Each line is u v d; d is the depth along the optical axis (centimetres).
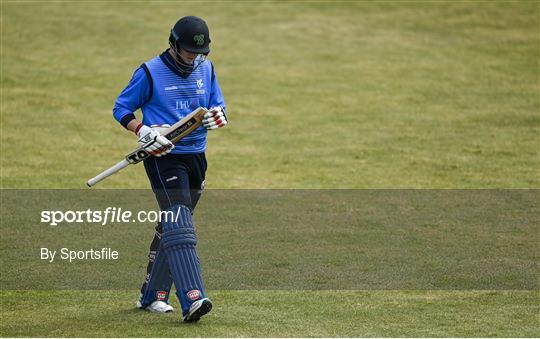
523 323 2036
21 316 2078
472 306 2194
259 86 5419
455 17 6944
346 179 3822
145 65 2095
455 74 5691
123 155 4191
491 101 5153
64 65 5653
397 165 4038
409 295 2302
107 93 5191
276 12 7012
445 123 4750
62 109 4888
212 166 4031
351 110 5000
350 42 6350
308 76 5631
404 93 5312
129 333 1909
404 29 6662
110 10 6862
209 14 6894
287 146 4375
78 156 4138
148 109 2125
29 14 6638
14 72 5466
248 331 1936
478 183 3734
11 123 4609
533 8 7125
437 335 1931
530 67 5844
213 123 2055
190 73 2116
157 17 6744
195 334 1898
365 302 2231
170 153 2088
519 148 4303
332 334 1925
